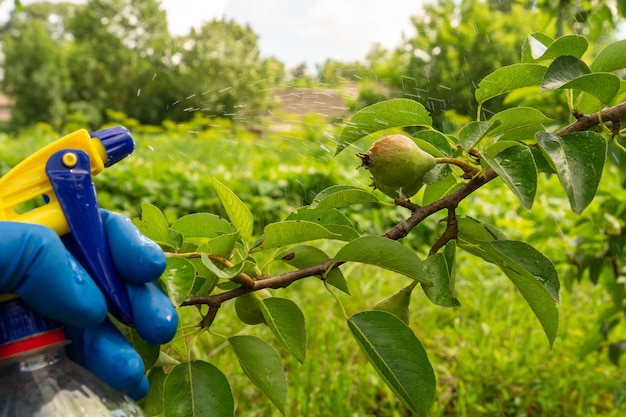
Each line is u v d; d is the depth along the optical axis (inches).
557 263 150.3
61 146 34.6
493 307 187.2
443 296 45.9
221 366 148.5
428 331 174.9
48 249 32.0
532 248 45.3
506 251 45.3
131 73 967.0
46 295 32.0
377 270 217.2
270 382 46.6
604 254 115.9
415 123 50.2
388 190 46.9
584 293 210.2
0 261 31.2
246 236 47.4
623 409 133.3
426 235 285.4
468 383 146.7
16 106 1178.0
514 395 143.3
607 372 150.6
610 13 117.6
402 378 43.9
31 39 1175.6
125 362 35.0
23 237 31.7
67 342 33.9
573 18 120.0
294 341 46.8
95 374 35.3
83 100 1083.9
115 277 35.0
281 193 318.0
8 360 32.2
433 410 132.2
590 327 175.5
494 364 150.7
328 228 48.5
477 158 48.3
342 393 133.0
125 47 1019.3
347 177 308.8
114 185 319.6
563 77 44.3
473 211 301.9
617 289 116.2
